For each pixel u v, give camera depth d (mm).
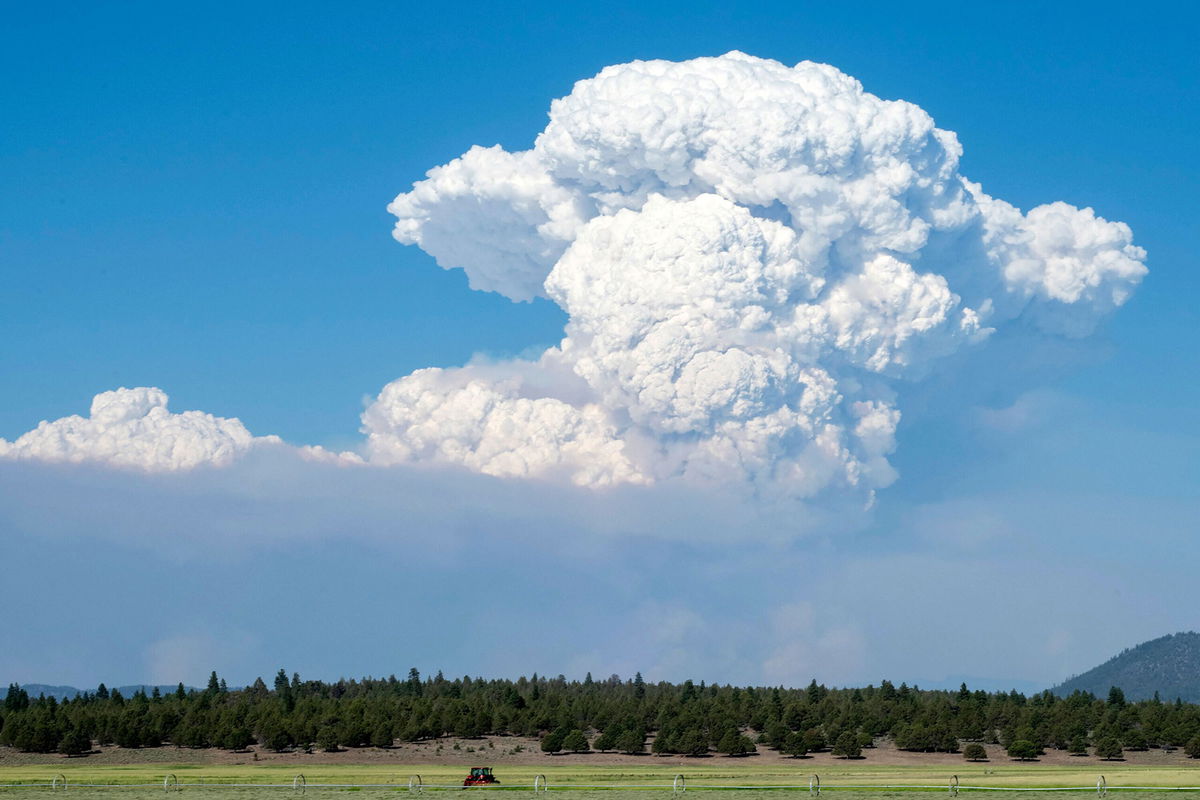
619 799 139625
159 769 196875
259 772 189375
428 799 140750
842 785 157250
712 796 142875
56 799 140125
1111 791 144000
